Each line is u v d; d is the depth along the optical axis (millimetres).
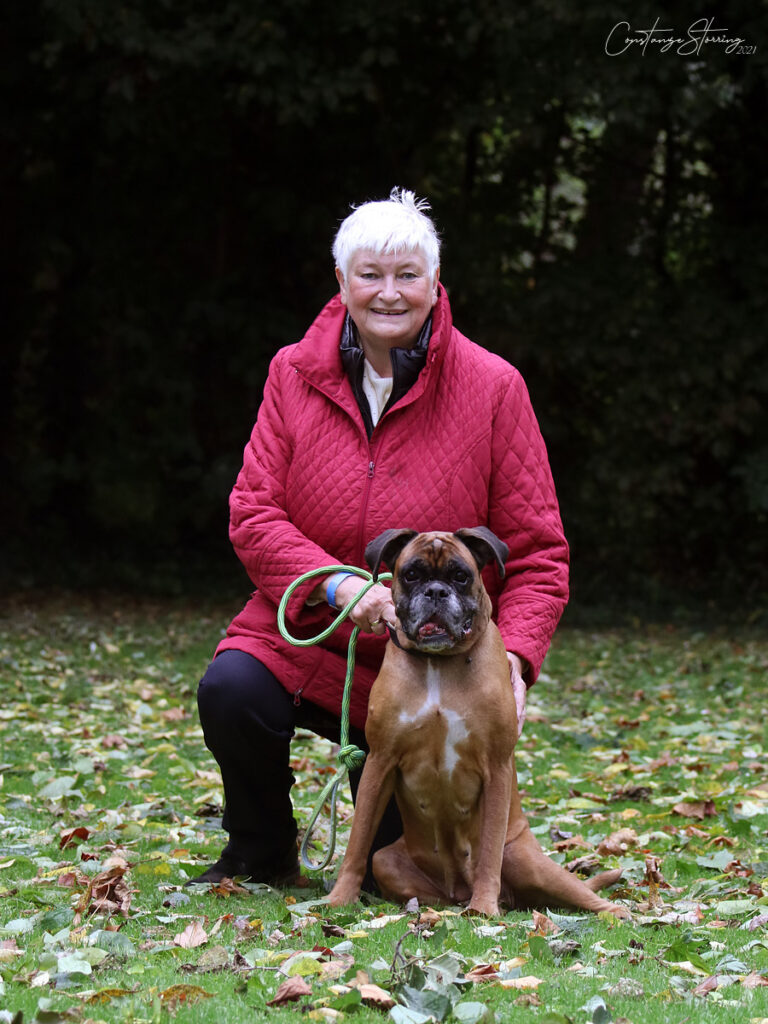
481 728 3434
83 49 12422
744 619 12578
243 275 13820
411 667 3473
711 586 13578
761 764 6121
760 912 3490
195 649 10117
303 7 11641
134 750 6359
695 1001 2727
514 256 13375
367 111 13227
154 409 13453
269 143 13570
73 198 13438
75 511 13938
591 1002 2645
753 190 13164
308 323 13883
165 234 13797
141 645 10219
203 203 13750
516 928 3254
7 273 13492
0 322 13617
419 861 3666
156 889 3701
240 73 12500
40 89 12867
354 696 3830
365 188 13711
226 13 11320
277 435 3945
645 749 6703
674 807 5117
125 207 13602
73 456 13258
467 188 13609
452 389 3816
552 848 4492
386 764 3516
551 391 13281
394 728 3475
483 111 11602
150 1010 2572
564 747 6867
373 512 3762
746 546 13562
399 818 3992
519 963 2922
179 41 11234
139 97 12453
